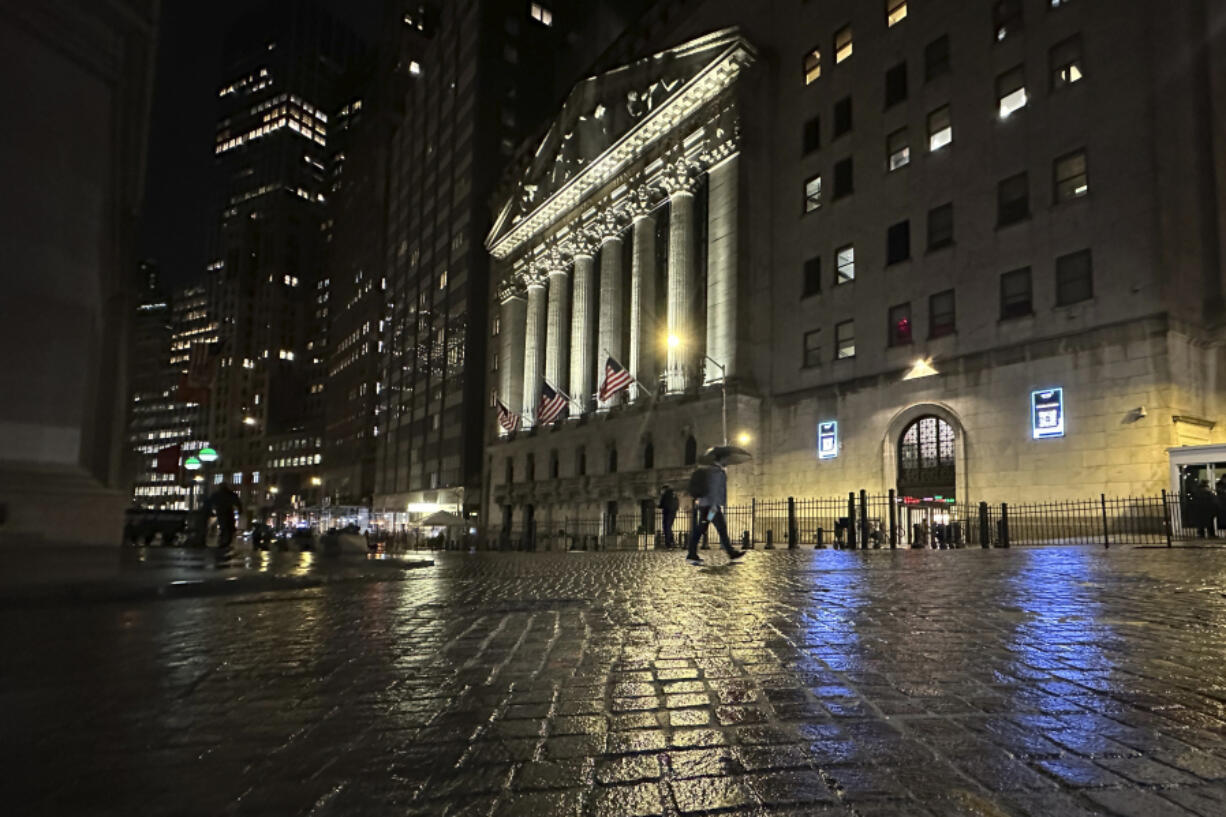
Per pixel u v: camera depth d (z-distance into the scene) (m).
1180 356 25.36
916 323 33.22
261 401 159.12
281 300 167.75
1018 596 7.59
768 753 2.67
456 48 85.62
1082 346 27.08
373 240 109.50
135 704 3.40
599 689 3.69
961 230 31.89
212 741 2.85
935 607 6.74
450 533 62.50
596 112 54.72
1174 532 23.27
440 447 77.12
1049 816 2.09
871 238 35.84
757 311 40.72
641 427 45.69
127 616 6.27
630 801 2.24
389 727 3.04
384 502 90.94
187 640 5.11
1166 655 4.38
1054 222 28.59
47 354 7.09
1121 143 26.91
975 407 30.17
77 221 7.44
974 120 31.95
